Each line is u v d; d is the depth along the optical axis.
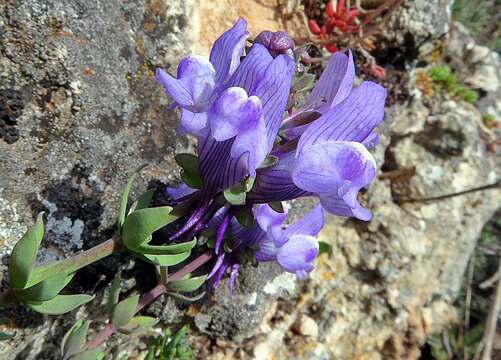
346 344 0.15
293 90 0.08
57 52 0.09
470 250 0.17
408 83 0.16
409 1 0.15
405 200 0.16
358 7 0.15
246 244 0.09
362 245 0.15
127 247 0.07
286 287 0.13
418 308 0.15
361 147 0.07
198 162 0.07
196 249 0.11
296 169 0.07
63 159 0.09
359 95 0.07
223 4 0.13
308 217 0.09
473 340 0.17
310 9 0.14
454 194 0.15
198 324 0.12
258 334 0.13
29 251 0.07
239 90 0.07
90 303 0.11
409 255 0.15
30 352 0.10
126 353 0.12
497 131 0.18
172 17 0.11
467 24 0.23
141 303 0.09
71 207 0.09
